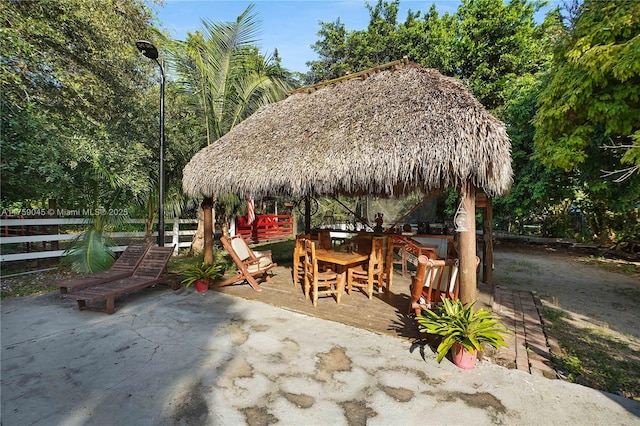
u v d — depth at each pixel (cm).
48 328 381
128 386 263
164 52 803
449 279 389
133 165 700
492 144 317
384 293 523
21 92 540
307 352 324
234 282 576
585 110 518
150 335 362
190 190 595
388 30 1602
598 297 557
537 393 259
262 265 571
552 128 566
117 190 721
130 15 701
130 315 425
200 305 466
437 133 347
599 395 258
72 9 557
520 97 933
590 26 498
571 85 507
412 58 1460
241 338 355
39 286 564
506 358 314
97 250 616
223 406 239
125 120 729
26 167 533
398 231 752
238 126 700
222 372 285
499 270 781
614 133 557
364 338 357
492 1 1212
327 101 601
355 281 560
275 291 530
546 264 861
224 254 923
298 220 1562
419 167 350
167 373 283
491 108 1235
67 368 290
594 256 990
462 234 331
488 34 1230
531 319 424
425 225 696
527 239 1231
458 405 243
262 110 735
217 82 828
